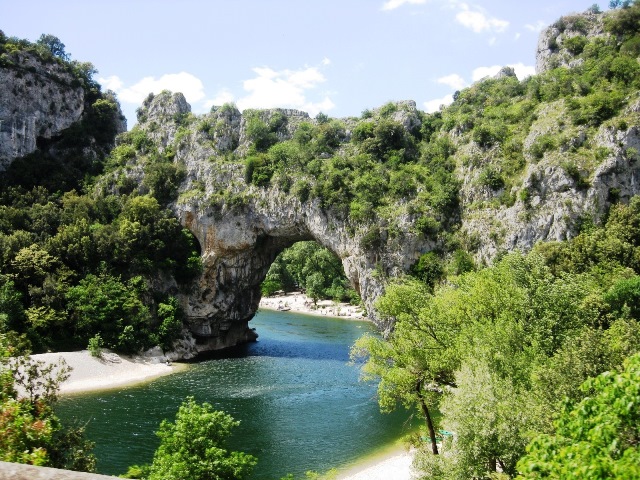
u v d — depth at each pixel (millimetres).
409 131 94000
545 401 22531
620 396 10867
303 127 97125
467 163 76188
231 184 91188
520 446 21656
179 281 88312
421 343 36875
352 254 78000
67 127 107812
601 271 52562
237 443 44688
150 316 79188
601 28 95500
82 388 58812
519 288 35031
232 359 80688
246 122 100625
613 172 62094
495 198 71125
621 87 70688
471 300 36000
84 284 75750
